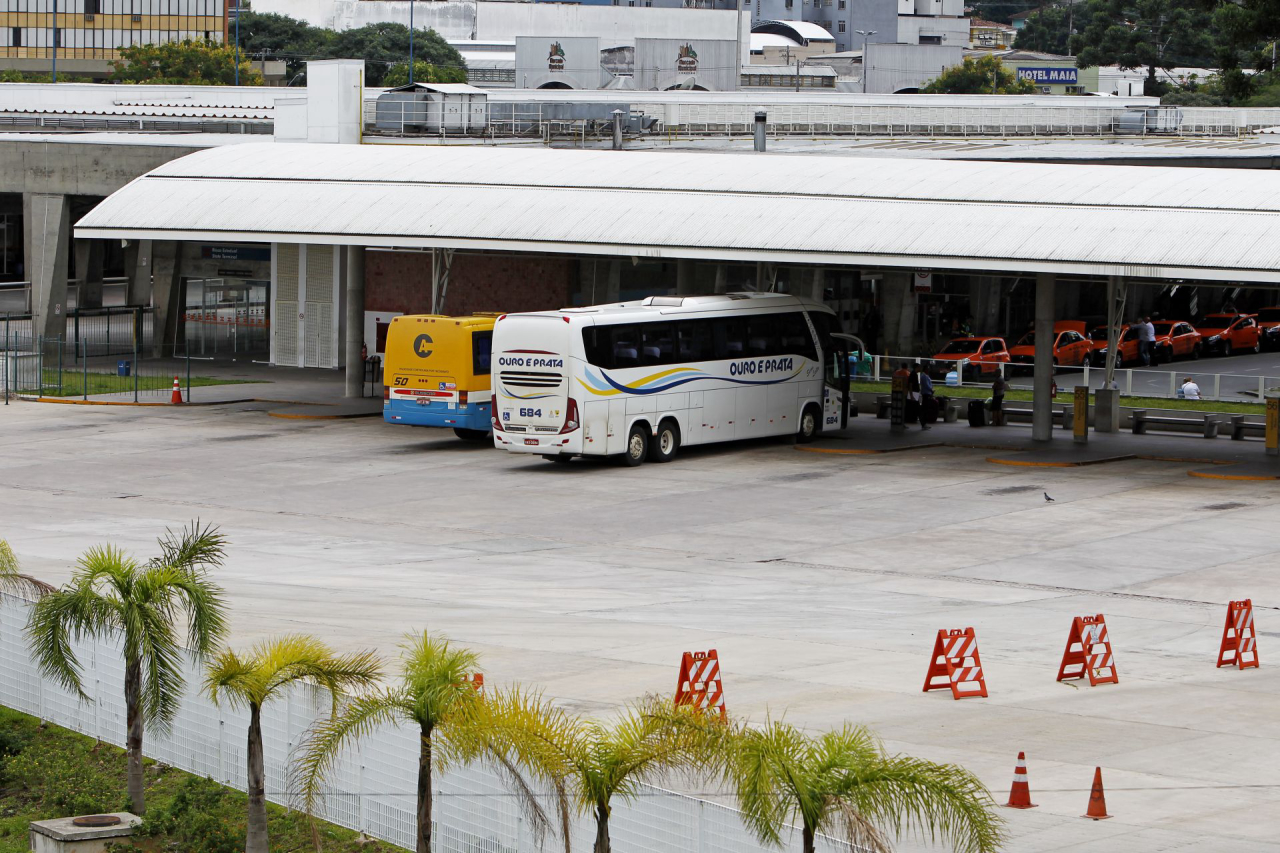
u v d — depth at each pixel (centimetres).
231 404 6706
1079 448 5541
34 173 8100
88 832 2055
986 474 4997
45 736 2481
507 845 1812
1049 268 4928
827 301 7944
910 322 8169
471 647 2745
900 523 4212
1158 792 1958
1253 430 5800
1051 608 3225
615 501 4547
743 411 5475
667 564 3725
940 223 5262
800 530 4128
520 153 6706
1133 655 2794
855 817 1434
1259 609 3225
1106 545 3903
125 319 9156
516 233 5809
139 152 7981
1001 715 2334
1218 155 7912
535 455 5128
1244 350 8594
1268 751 2153
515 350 5028
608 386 5031
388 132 8738
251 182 6644
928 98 11050
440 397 5422
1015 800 1895
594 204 5878
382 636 2820
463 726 1669
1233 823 1836
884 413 6469
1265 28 10588
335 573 3572
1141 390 7050
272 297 8181
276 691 2027
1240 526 4112
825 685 2502
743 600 3297
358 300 6881
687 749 1554
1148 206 5091
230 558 3741
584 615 3102
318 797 2025
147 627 2164
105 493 4669
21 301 10781
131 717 2164
